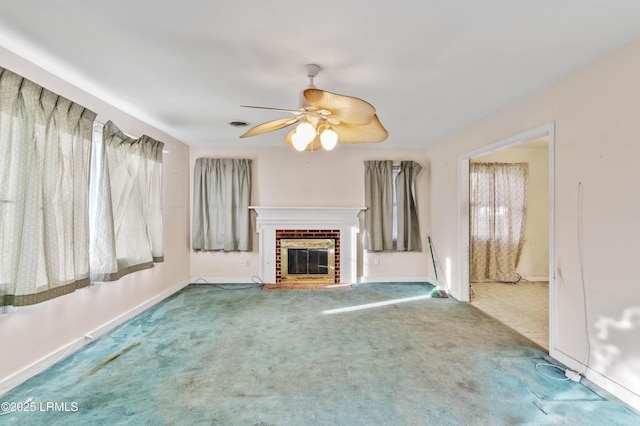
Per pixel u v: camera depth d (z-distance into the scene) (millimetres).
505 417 1742
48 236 2072
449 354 2488
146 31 1719
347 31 1709
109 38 1792
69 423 1676
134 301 3355
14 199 1903
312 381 2098
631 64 1824
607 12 1535
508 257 4867
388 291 4387
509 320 3246
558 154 2350
